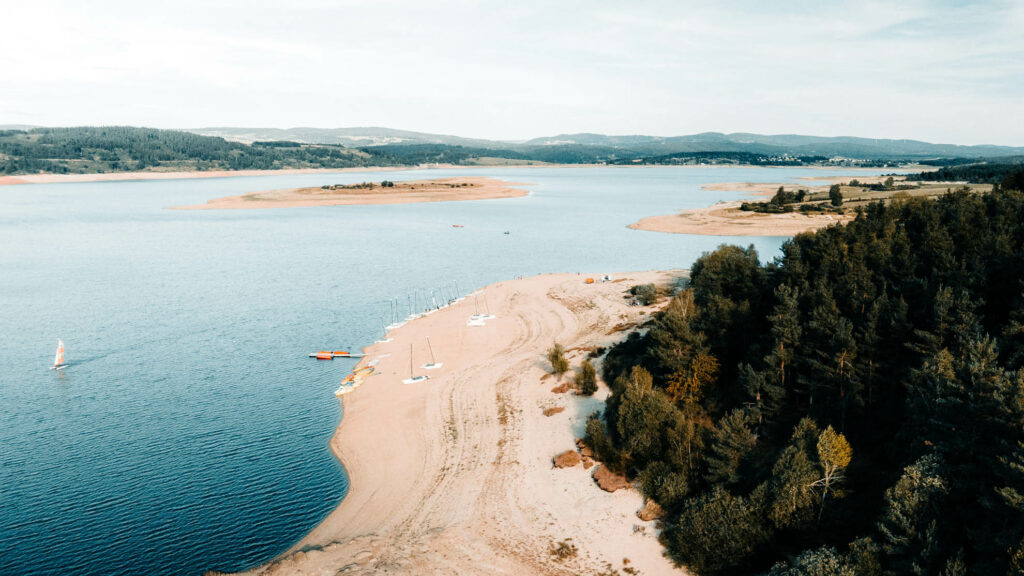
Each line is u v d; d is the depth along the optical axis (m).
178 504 56.06
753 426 58.38
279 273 161.00
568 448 62.41
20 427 71.31
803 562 37.22
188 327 111.06
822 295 62.88
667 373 69.00
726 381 67.88
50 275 158.25
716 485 48.72
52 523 53.56
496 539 48.66
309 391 81.69
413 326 109.62
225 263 175.25
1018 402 35.38
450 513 52.88
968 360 43.22
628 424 57.72
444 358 91.88
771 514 43.66
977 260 60.06
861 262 69.25
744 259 89.19
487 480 57.75
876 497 43.41
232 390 82.19
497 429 67.88
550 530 49.50
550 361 86.38
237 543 50.62
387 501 55.53
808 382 56.22
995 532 33.31
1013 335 47.88
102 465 62.97
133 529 52.59
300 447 66.38
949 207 86.75
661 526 48.78
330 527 52.06
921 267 67.94
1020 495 32.19
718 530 43.47
